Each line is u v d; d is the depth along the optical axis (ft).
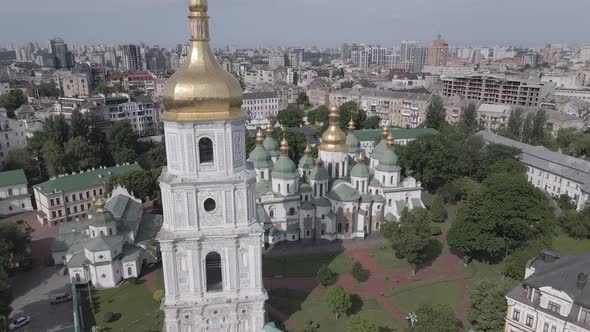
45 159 475.72
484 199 309.63
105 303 264.11
